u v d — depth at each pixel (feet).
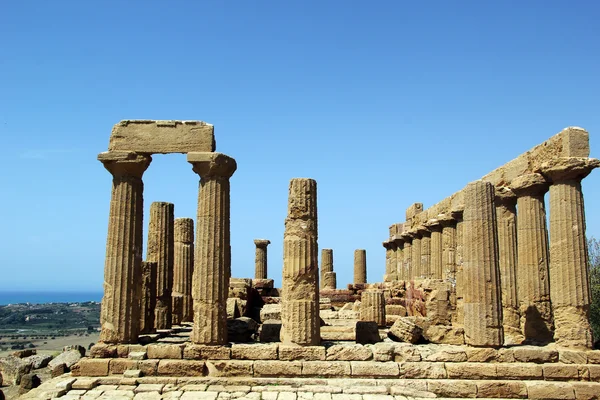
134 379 63.52
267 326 76.84
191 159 69.00
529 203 74.08
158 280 90.12
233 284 116.37
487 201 68.64
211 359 65.98
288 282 68.03
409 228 133.90
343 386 61.87
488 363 64.39
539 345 68.39
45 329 480.64
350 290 146.92
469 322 67.05
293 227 69.00
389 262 165.58
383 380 63.00
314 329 67.26
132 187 72.02
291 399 58.44
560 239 67.51
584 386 61.93
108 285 69.82
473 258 67.72
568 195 67.72
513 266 79.00
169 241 91.91
